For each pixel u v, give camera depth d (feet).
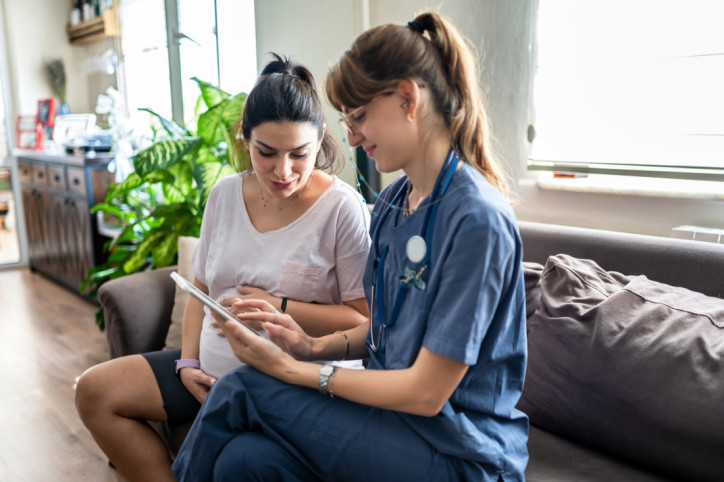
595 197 5.90
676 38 5.30
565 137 6.11
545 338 4.41
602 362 4.06
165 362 4.90
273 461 3.35
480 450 3.26
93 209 10.27
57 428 7.45
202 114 7.30
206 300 3.70
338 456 3.36
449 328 3.07
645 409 3.82
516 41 6.28
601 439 4.10
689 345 3.80
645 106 5.55
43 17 15.78
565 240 5.14
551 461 4.09
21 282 14.70
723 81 5.05
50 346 10.29
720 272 4.26
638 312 4.15
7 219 16.12
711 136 5.16
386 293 3.67
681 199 5.30
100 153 12.83
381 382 3.25
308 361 4.06
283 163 4.22
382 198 3.95
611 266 4.83
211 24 11.73
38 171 14.24
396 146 3.25
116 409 4.58
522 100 6.34
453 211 3.19
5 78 15.66
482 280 3.04
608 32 5.71
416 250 3.35
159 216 8.14
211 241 5.04
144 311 6.12
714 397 3.57
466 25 6.70
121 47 14.49
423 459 3.29
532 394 4.47
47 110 14.92
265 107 4.11
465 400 3.39
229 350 4.57
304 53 9.00
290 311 4.51
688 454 3.66
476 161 3.46
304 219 4.65
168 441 4.93
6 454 6.85
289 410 3.41
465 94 3.32
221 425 3.49
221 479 3.36
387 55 3.13
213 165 7.55
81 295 13.32
